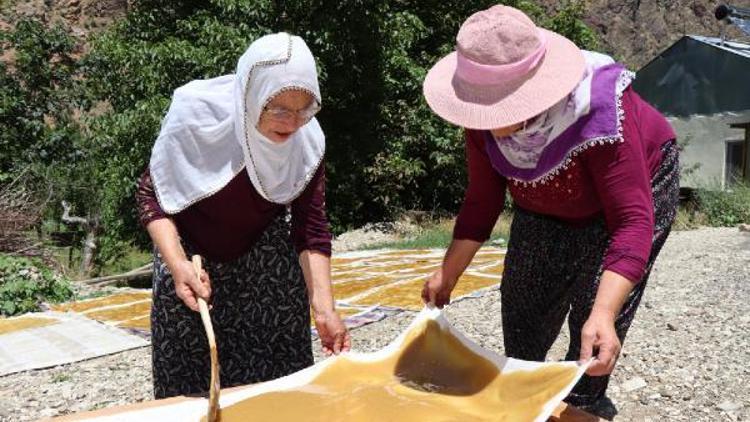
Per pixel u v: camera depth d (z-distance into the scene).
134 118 11.55
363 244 11.98
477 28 2.01
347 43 12.70
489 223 2.49
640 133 2.15
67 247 11.55
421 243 10.25
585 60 2.14
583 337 1.92
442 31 14.95
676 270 6.35
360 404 2.01
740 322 4.57
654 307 5.03
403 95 13.86
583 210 2.38
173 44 11.91
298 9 12.40
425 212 13.78
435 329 2.37
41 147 11.98
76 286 7.84
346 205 13.72
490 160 2.34
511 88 2.00
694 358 3.96
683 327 4.52
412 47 14.61
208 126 2.29
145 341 4.86
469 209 2.48
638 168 2.06
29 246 8.60
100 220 11.92
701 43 14.85
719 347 4.12
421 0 14.77
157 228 2.34
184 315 2.47
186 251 2.44
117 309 5.94
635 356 4.02
